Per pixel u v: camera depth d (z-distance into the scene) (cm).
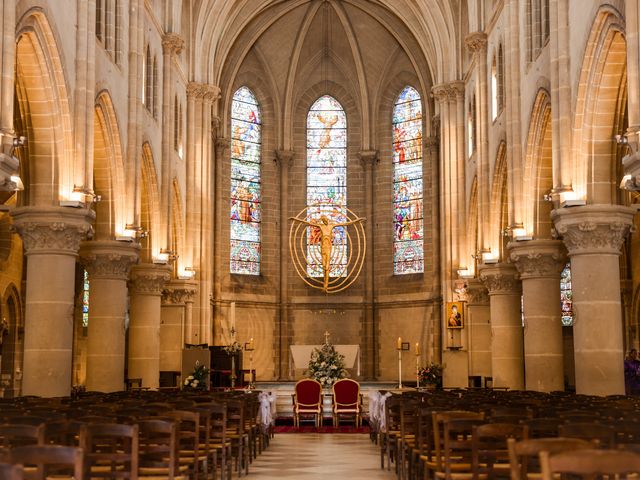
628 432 1042
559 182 2347
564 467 671
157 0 3500
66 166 2303
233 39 4716
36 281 2253
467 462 1247
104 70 2644
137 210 2936
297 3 4903
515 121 2927
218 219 4884
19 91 2214
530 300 2736
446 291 4212
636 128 1784
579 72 2264
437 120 4769
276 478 1741
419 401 1784
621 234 2253
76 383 4316
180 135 4069
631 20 1812
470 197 4016
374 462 2031
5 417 1148
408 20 4619
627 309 3897
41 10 2062
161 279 3409
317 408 3084
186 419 1337
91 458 1018
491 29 3484
